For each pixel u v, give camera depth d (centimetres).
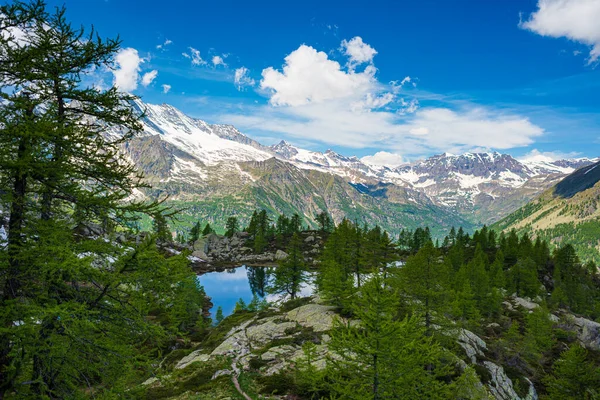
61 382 1046
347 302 4025
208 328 5791
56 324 976
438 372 2289
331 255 6347
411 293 2916
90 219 1123
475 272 7075
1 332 848
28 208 1073
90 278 1061
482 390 2772
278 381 2564
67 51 1123
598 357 5331
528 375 4141
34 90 1091
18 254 970
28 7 1036
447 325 2878
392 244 6175
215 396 2441
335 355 2758
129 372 1098
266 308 5944
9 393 933
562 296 8150
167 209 1173
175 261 1148
